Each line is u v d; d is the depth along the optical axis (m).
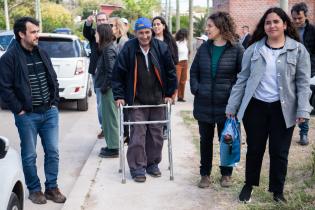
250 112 5.23
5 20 43.94
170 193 5.95
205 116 5.87
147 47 6.22
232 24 5.72
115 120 7.44
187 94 15.13
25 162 5.74
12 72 5.43
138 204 5.62
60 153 8.49
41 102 5.63
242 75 5.30
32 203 5.90
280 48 5.06
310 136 8.73
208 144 6.02
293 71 5.00
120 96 6.29
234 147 5.64
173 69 6.29
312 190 5.75
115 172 6.82
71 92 12.38
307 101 5.00
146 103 6.30
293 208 5.16
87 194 5.96
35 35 5.44
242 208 5.29
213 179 6.34
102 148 7.68
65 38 12.58
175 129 9.66
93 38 8.25
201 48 5.87
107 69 7.28
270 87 5.09
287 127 5.07
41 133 5.86
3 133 10.13
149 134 6.51
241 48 5.75
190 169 6.91
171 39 8.80
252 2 23.97
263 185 5.98
